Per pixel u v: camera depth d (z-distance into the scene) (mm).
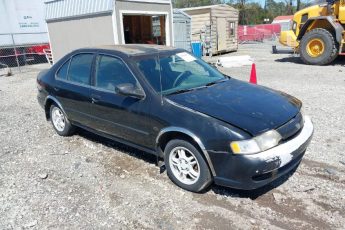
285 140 3385
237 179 3250
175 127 3588
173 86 4086
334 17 12883
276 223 3121
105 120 4555
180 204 3502
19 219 3369
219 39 19766
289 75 11102
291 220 3152
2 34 15414
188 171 3689
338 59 14820
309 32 13312
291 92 8352
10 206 3607
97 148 5105
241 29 37156
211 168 3391
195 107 3584
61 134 5727
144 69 4172
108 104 4383
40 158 4855
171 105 3709
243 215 3264
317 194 3547
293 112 3707
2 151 5215
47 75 5711
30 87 11156
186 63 4648
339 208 3293
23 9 16656
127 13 12180
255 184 3238
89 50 4914
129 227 3174
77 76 5043
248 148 3150
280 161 3246
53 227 3219
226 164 3262
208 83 4348
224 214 3295
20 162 4762
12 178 4262
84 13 12695
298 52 14258
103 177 4160
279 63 14562
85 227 3197
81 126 5227
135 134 4160
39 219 3354
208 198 3586
